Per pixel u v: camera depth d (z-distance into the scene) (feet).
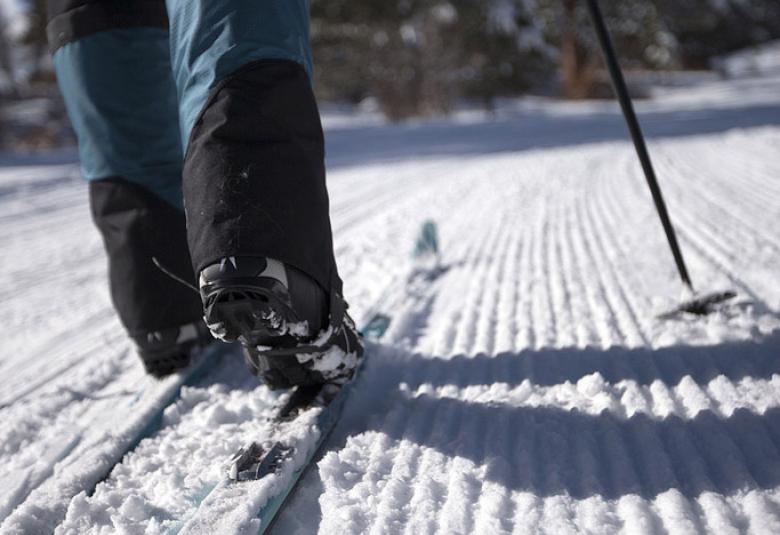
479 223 17.07
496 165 31.60
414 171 31.53
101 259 17.38
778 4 172.04
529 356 7.66
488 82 93.91
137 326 7.79
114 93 7.43
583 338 8.03
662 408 6.08
